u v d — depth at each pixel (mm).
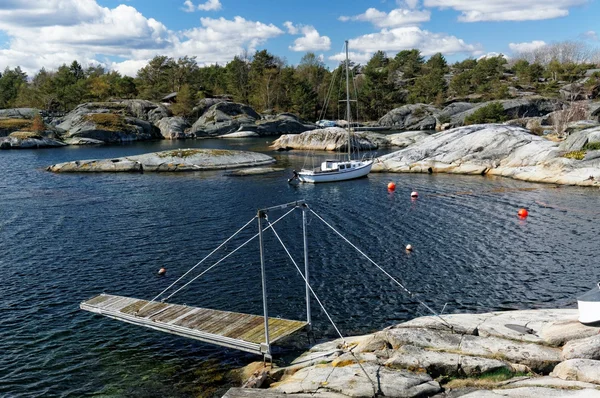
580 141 67062
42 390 20656
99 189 66125
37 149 122375
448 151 79188
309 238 41344
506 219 46250
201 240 41344
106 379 21469
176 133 153750
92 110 162250
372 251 37625
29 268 34969
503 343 19594
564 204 51719
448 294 29594
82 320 27062
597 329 19141
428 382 17938
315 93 188500
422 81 188750
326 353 21625
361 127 160375
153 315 25344
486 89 182250
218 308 28281
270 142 135750
